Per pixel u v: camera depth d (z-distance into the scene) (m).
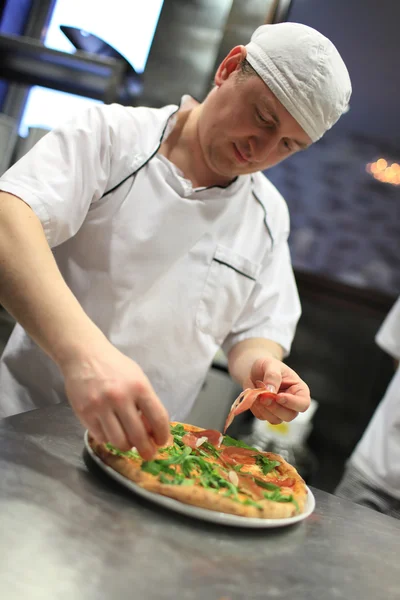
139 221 1.28
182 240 1.32
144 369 1.34
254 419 2.52
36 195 1.06
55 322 0.82
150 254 1.29
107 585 0.58
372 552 0.85
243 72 1.16
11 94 2.81
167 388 1.38
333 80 1.14
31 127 2.46
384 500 1.75
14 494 0.70
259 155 1.17
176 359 1.36
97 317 1.30
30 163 1.11
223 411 2.41
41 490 0.73
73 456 0.86
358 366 2.81
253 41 1.20
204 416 2.39
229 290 1.38
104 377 0.75
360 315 2.81
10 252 0.91
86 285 1.29
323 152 2.83
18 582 0.55
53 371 1.31
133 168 1.27
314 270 2.87
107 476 0.82
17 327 1.40
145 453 0.75
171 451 0.91
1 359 1.40
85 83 2.54
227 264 1.37
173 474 0.80
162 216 1.29
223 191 1.34
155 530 0.71
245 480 0.85
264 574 0.69
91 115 1.23
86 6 2.64
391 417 1.81
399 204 2.78
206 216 1.34
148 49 2.41
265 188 1.52
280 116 1.13
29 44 2.29
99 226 1.27
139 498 0.78
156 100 2.39
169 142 1.35
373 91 2.60
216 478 0.83
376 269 2.82
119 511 0.73
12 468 0.77
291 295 1.53
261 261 1.46
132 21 2.55
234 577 0.66
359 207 2.82
